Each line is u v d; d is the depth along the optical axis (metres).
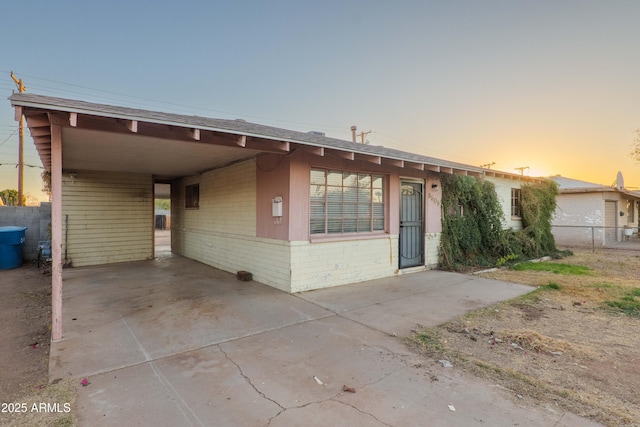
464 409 2.22
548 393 2.44
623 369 2.86
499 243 9.34
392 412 2.18
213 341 3.49
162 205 45.16
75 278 6.93
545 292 5.73
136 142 4.87
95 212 8.92
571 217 14.30
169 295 5.48
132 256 9.45
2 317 4.56
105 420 2.09
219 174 8.05
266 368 2.86
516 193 11.32
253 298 5.27
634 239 16.23
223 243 7.92
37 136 4.12
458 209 8.84
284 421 2.08
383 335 3.68
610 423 2.05
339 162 6.27
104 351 3.21
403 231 7.54
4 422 2.08
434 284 6.36
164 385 2.55
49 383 2.59
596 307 4.82
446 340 3.53
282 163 5.79
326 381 2.63
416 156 7.39
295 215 5.68
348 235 6.45
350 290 5.84
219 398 2.37
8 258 8.33
